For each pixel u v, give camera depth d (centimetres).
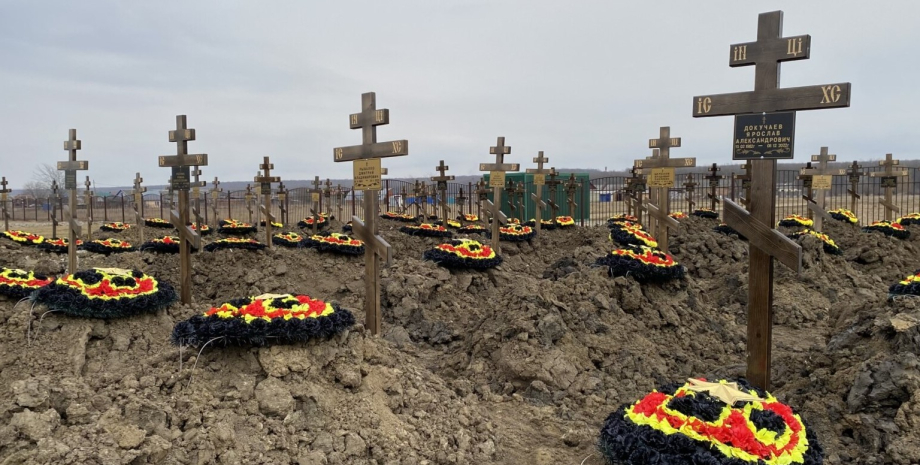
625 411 521
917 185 5134
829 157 2025
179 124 953
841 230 1927
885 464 550
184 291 976
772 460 443
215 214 2973
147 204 5691
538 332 792
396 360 718
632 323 902
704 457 438
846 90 568
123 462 446
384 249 818
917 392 574
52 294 679
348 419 574
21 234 1836
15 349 634
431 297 1117
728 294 1291
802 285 1301
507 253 1750
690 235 1711
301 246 1416
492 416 680
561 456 597
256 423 536
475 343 835
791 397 681
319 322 612
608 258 1027
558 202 3509
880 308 753
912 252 1762
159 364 591
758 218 630
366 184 837
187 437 499
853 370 654
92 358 660
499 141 1550
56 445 439
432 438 594
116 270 774
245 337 586
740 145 631
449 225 2500
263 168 1532
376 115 811
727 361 863
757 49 614
